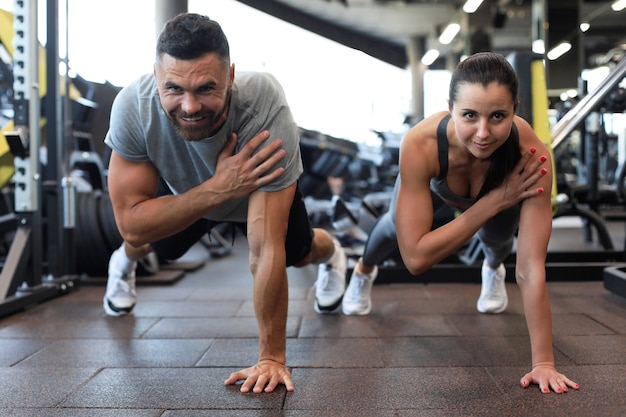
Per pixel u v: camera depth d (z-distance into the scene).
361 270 2.19
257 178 1.43
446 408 1.29
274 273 1.44
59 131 2.80
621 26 10.69
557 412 1.25
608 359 1.62
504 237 1.85
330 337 1.92
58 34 2.77
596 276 2.82
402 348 1.78
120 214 1.51
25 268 2.50
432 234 1.43
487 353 1.71
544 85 2.60
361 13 10.23
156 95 1.39
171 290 2.86
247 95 1.42
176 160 1.50
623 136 4.97
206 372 1.58
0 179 3.03
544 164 1.38
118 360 1.69
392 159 6.46
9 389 1.45
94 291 2.82
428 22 10.93
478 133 1.22
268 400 1.36
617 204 3.76
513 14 10.23
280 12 9.09
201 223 1.80
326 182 6.55
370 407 1.31
